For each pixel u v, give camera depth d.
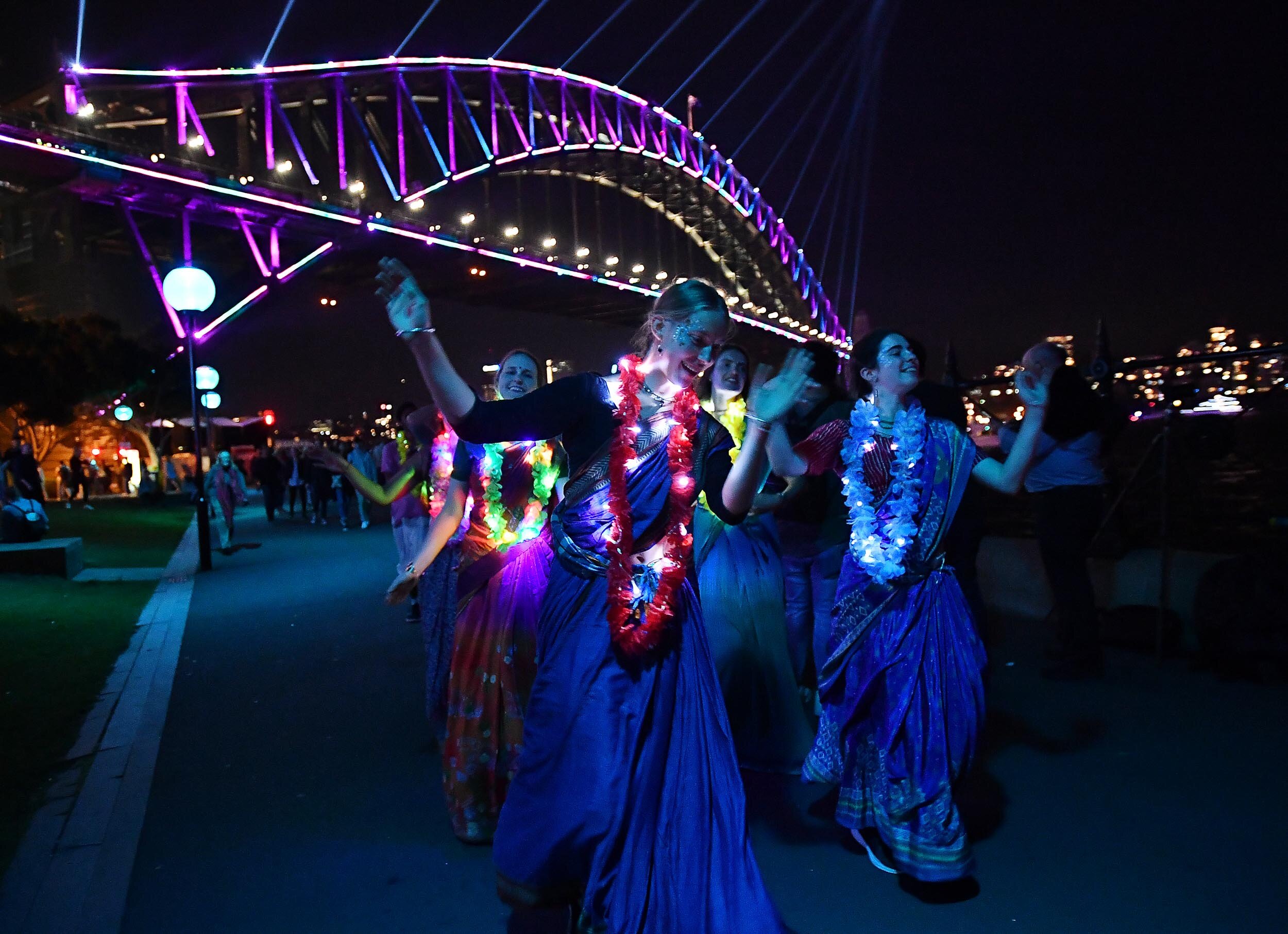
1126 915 2.76
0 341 34.66
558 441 3.55
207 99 58.03
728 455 2.48
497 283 71.25
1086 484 5.23
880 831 2.97
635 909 2.13
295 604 9.23
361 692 5.67
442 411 2.19
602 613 2.31
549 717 2.30
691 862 2.18
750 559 4.03
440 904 3.00
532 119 76.38
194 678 6.15
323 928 2.87
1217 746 4.09
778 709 4.00
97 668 6.38
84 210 50.72
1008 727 4.43
